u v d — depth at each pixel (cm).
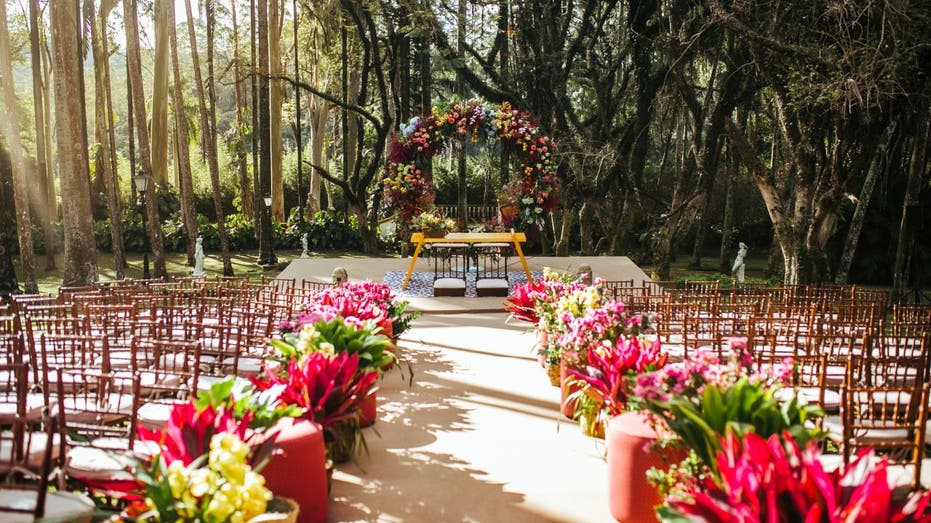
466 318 1258
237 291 952
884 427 446
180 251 3056
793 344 673
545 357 832
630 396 483
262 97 2523
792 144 1617
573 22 2561
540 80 2277
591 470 576
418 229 1526
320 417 523
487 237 1477
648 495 466
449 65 2342
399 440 643
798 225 1594
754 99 2277
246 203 3266
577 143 2155
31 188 3016
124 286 889
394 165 1562
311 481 459
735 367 399
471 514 497
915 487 390
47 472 331
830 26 1466
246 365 681
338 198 3706
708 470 363
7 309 675
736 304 817
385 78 3038
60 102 1592
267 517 373
